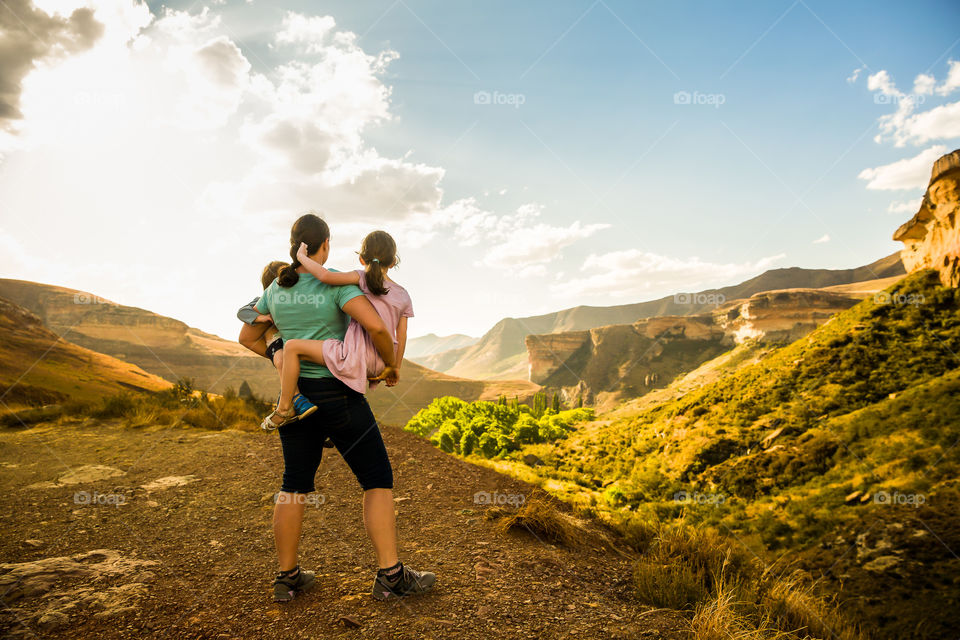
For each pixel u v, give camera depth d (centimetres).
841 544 2122
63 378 8681
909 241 6166
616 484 3972
